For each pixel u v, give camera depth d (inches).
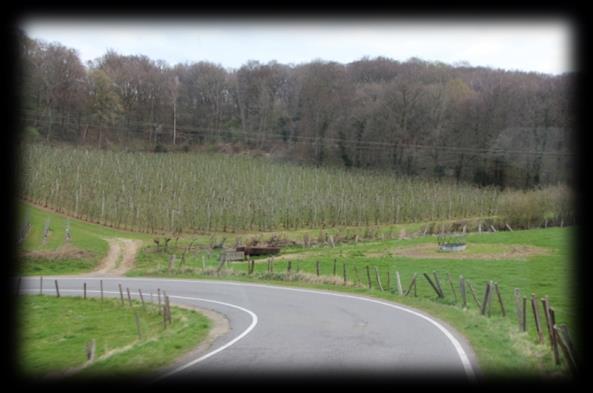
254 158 3858.3
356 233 2113.7
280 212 2267.5
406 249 1670.8
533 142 3144.7
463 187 3137.3
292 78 4857.3
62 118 3944.4
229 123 4970.5
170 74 4820.4
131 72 4630.9
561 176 2792.8
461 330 584.7
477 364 418.3
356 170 3777.1
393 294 943.0
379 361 430.6
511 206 2178.9
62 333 737.6
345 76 4451.3
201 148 4377.5
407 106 4005.9
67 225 1959.9
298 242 1957.4
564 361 439.2
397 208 2485.2
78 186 2325.3
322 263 1435.8
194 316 753.6
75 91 4104.3
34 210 2160.4
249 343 521.3
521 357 455.2
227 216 2191.2
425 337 540.1
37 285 1264.8
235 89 5022.1
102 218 2198.6
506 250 1528.1
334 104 4306.1
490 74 3850.9
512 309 780.6
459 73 4234.7
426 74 4259.4
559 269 1178.6
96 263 1657.2
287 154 4343.0
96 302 1016.9
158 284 1227.2
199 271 1416.1
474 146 3624.5
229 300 918.4
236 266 1504.7
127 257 1740.9
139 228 2127.2
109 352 532.7
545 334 584.1
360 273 1250.0
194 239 1995.6
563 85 2657.5
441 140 3838.6
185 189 2436.0
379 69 4517.7
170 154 3516.2
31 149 2652.6
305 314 724.0
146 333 692.1
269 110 4778.5
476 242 1728.6
